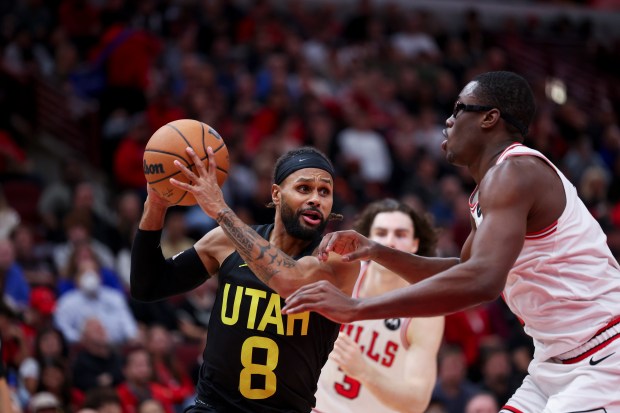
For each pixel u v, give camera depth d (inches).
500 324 579.2
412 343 283.7
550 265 201.3
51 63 756.6
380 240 296.4
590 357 201.8
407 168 759.7
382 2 1007.6
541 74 1008.9
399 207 299.7
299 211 214.7
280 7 943.0
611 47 1088.2
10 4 776.9
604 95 1020.5
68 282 489.4
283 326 214.5
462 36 986.7
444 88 880.3
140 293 229.0
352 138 745.0
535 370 213.0
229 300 218.5
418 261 222.5
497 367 480.7
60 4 795.4
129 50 722.2
